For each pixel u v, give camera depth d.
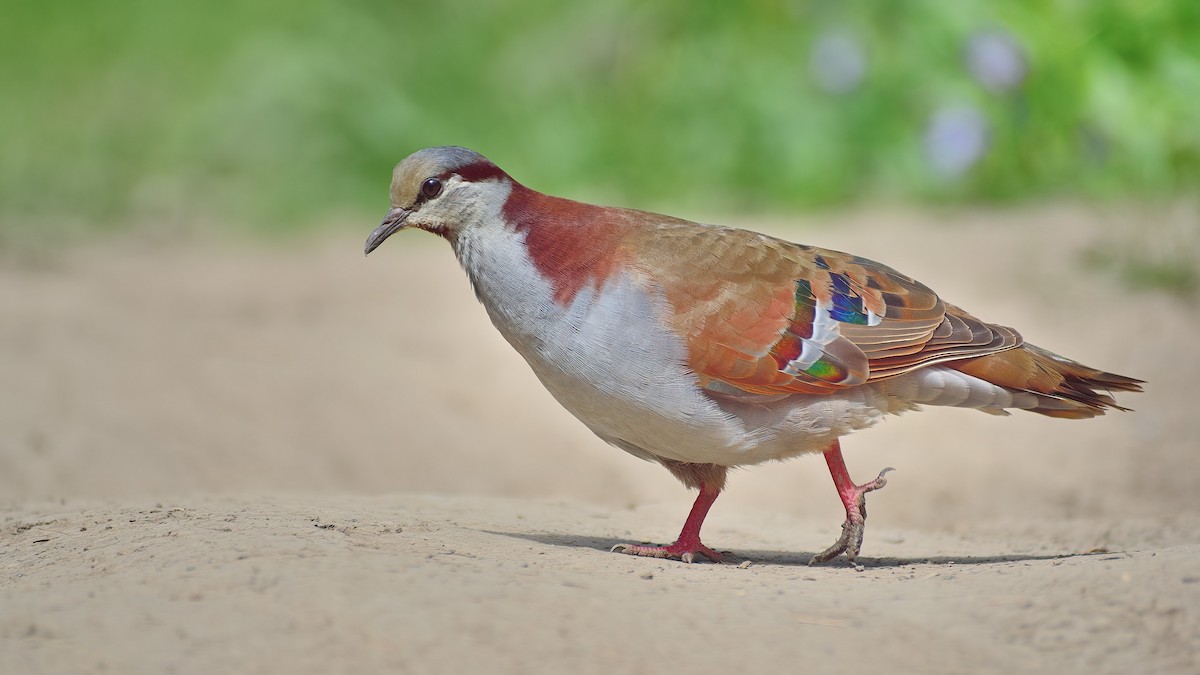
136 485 11.57
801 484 12.04
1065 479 11.64
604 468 12.59
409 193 7.85
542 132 22.12
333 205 22.34
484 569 6.60
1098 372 7.92
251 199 22.30
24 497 10.91
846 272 7.94
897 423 13.19
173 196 22.36
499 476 12.31
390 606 5.93
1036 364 7.88
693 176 20.70
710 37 21.78
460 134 22.61
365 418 13.12
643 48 22.55
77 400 13.01
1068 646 5.81
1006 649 5.79
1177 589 6.17
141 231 21.11
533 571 6.67
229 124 23.28
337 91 23.12
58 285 17.59
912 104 19.59
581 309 7.55
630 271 7.58
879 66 19.88
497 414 13.51
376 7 24.11
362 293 17.47
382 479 12.12
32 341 14.66
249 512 8.17
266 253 20.14
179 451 12.18
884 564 8.07
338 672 5.39
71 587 6.29
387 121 22.78
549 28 23.47
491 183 7.82
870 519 11.20
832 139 19.88
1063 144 18.67
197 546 6.77
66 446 12.04
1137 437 12.23
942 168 18.86
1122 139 18.30
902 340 7.73
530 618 5.92
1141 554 6.96
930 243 17.02
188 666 5.42
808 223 18.75
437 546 7.28
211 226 21.58
